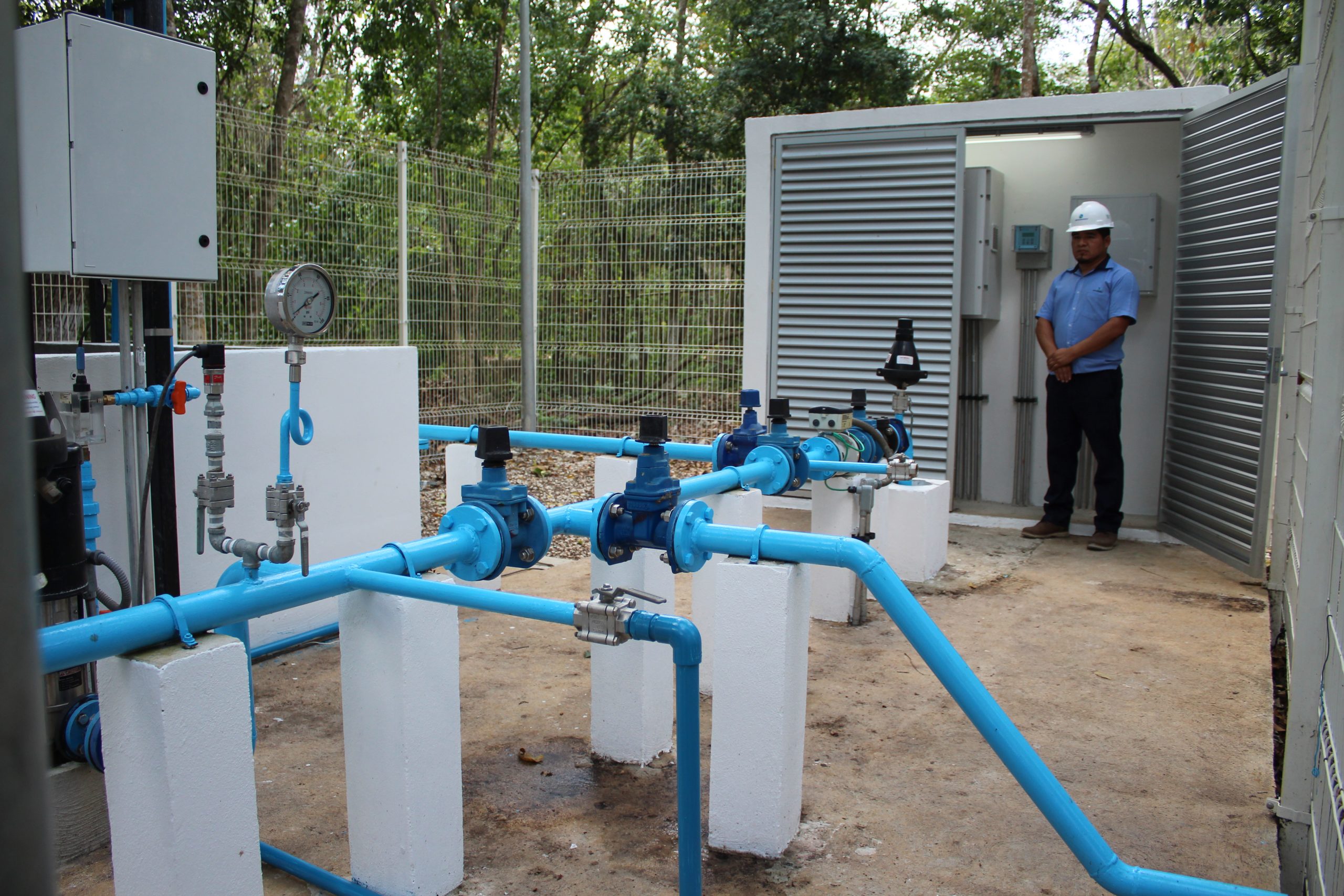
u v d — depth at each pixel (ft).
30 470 1.27
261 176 21.61
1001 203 21.98
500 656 13.10
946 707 11.40
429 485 24.77
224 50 32.94
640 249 28.30
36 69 8.48
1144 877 5.41
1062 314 18.98
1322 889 6.51
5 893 1.24
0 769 1.23
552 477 26.53
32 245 8.77
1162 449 20.36
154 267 9.08
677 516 7.86
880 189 21.27
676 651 5.74
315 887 7.72
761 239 22.58
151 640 6.02
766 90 49.19
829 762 9.98
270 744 10.37
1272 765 9.93
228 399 12.17
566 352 29.55
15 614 1.25
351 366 13.67
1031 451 22.38
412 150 26.43
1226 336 17.48
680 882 5.96
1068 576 17.12
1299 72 15.21
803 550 7.69
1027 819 8.83
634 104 51.13
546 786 9.46
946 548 17.63
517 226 29.63
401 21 40.19
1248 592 16.10
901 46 63.00
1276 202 15.80
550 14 50.01
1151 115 19.11
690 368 27.89
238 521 12.40
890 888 7.73
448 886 7.63
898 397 16.61
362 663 7.33
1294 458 14.48
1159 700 11.62
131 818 6.12
